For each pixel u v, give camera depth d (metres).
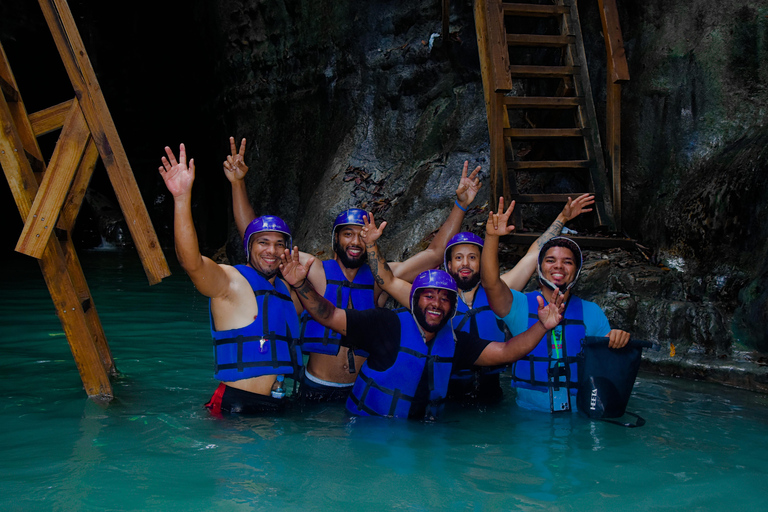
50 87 18.70
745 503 3.28
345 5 12.01
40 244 4.66
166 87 18.34
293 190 13.03
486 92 8.29
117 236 19.75
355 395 4.69
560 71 8.27
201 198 18.20
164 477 3.42
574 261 4.97
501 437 4.25
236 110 14.73
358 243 5.19
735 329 6.25
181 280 12.28
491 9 7.93
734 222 6.71
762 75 7.31
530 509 3.15
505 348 4.58
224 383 4.65
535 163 8.04
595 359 4.71
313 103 12.81
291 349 4.74
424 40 10.93
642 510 3.17
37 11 17.52
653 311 6.58
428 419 4.53
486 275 4.79
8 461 3.61
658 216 7.67
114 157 4.78
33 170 5.09
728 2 7.55
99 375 4.89
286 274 4.22
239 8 14.34
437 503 3.19
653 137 8.04
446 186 10.04
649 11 8.23
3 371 5.63
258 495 3.23
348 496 3.24
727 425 4.57
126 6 18.17
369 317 4.55
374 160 11.12
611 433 4.38
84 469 3.51
